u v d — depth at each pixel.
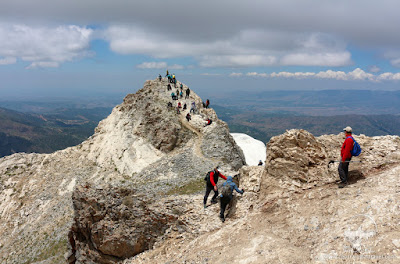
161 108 65.62
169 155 55.50
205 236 15.77
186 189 38.56
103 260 20.95
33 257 41.09
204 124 60.97
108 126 76.69
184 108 67.12
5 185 65.81
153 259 17.45
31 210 56.16
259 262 10.40
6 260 43.94
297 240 11.07
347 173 12.97
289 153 15.89
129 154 59.84
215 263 12.10
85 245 23.47
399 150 14.05
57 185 61.41
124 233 19.98
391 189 10.69
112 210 21.67
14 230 52.84
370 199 10.66
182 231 18.20
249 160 70.88
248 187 18.41
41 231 47.78
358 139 16.19
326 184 13.91
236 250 12.24
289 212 13.33
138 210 21.22
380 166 13.37
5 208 59.91
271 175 16.34
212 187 18.36
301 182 15.12
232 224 15.23
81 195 23.61
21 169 70.44
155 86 78.25
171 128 58.72
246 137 83.94
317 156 15.76
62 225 47.12
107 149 67.00
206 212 18.14
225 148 53.59
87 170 63.38
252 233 13.21
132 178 51.50
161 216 19.67
